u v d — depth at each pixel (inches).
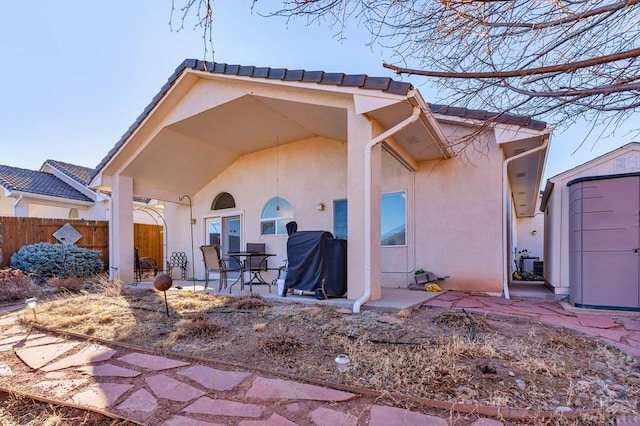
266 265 377.1
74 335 177.5
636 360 135.5
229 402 108.0
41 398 111.9
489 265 298.8
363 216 231.6
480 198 304.7
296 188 386.3
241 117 319.0
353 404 106.1
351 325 179.0
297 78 246.1
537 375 121.6
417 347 146.6
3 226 391.9
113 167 374.3
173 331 179.3
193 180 440.1
